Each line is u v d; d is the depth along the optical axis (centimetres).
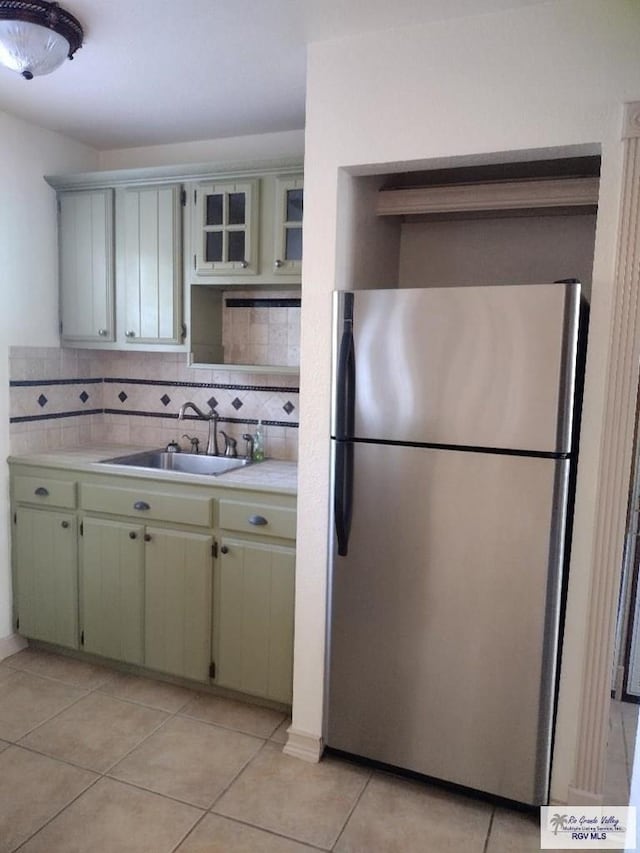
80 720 244
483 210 219
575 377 179
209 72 229
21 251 285
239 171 259
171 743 231
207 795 205
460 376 187
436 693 201
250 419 305
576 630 187
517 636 188
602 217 174
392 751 210
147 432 329
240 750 228
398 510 200
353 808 200
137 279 286
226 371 301
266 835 188
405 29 191
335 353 204
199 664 255
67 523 276
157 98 254
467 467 189
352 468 205
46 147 295
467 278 251
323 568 218
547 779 192
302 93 247
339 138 202
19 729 237
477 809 201
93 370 333
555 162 220
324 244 207
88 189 291
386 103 195
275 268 258
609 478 179
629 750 235
